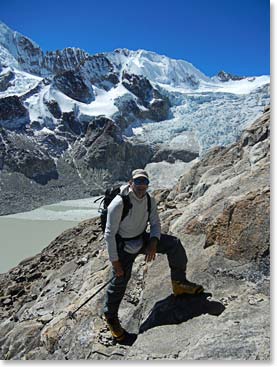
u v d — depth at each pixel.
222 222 5.66
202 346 3.88
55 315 7.47
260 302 4.49
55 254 12.51
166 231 7.18
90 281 7.55
